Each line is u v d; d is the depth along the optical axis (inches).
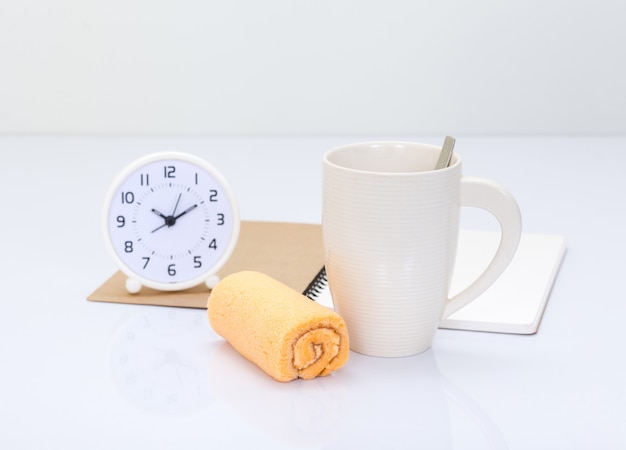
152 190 41.6
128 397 36.1
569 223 52.0
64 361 38.1
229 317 37.3
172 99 80.8
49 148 73.8
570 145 73.3
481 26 77.7
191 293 42.4
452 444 33.8
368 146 38.5
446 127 80.0
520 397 35.9
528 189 58.7
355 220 36.1
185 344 39.0
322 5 78.2
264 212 53.8
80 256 47.0
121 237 41.8
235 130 81.4
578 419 34.9
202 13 78.9
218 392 36.2
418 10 77.7
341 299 37.2
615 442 34.0
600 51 77.2
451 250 36.9
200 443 33.9
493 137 77.8
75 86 80.6
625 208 54.7
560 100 78.5
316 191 58.1
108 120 81.4
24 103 81.0
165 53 79.9
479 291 37.7
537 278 42.6
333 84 79.9
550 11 76.8
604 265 45.8
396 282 36.4
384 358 37.7
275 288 37.1
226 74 80.1
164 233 41.9
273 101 80.6
